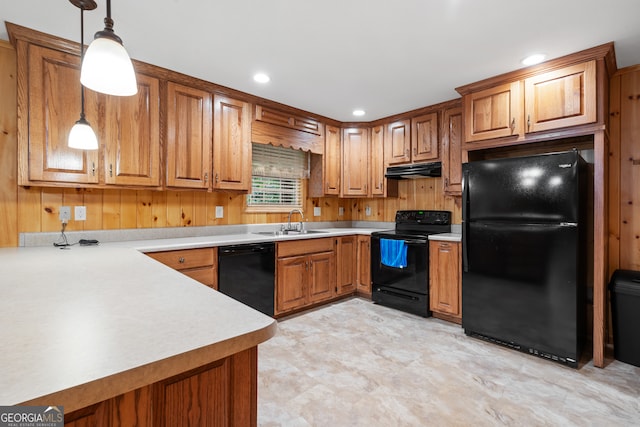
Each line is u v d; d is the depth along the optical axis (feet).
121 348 2.05
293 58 7.80
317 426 5.30
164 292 3.43
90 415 1.84
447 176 10.76
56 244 7.53
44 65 6.79
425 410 5.72
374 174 13.21
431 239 10.35
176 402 2.16
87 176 7.30
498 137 8.68
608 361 7.60
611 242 8.55
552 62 7.79
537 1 5.64
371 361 7.51
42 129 6.77
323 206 14.10
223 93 9.63
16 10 5.85
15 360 1.87
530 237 7.82
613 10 5.87
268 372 7.00
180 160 8.71
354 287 12.74
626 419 5.47
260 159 11.76
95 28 6.51
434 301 10.27
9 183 7.09
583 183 7.77
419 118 11.67
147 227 9.00
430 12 5.98
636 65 8.15
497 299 8.38
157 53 7.55
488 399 6.05
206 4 5.72
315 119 12.41
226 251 8.77
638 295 7.25
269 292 9.87
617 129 8.44
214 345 2.16
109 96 7.59
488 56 7.65
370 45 7.19
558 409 5.74
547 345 7.57
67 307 2.89
